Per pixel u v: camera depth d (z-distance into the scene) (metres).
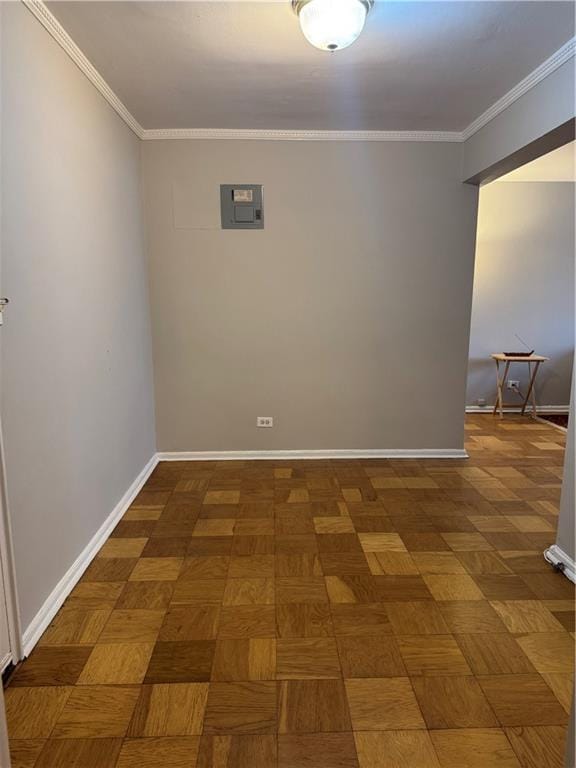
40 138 1.86
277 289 3.59
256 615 1.95
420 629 1.87
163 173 3.40
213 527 2.70
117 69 2.37
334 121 3.17
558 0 1.83
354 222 3.53
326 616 1.95
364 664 1.69
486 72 2.43
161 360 3.65
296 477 3.44
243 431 3.78
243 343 3.66
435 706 1.53
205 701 1.54
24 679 1.63
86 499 2.33
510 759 1.36
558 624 1.91
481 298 5.25
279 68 2.38
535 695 1.57
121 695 1.56
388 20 1.96
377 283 3.62
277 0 1.81
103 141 2.58
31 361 1.79
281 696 1.56
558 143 2.55
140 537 2.60
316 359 3.70
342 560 2.36
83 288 2.30
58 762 1.34
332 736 1.42
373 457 3.84
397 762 1.35
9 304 1.63
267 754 1.37
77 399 2.22
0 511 1.58
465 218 3.56
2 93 1.59
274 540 2.56
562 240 5.15
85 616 1.95
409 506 2.97
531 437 4.47
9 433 1.64
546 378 5.41
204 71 2.41
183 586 2.15
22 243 1.72
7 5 1.61
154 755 1.36
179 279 3.55
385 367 3.74
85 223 2.32
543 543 2.54
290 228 3.51
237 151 3.40
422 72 2.43
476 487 3.27
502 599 2.06
